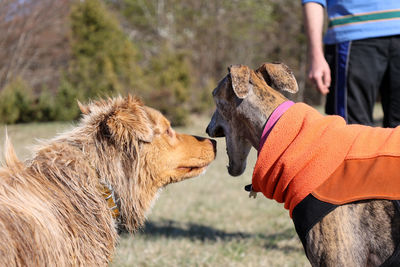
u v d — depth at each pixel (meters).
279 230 5.49
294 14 28.66
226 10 30.50
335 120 2.37
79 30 21.91
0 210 2.04
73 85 21.58
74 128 2.66
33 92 23.44
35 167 2.39
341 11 3.19
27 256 2.02
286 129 2.40
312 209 2.21
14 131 16.86
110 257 2.59
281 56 29.08
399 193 2.08
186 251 4.58
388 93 3.14
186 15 30.44
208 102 21.61
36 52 22.88
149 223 5.96
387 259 2.10
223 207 6.86
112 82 20.17
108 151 2.54
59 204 2.30
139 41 29.98
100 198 2.50
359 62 3.12
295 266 4.08
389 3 3.02
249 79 2.68
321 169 2.22
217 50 30.16
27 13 21.56
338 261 2.18
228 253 4.48
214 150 2.98
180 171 2.85
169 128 2.81
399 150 2.14
